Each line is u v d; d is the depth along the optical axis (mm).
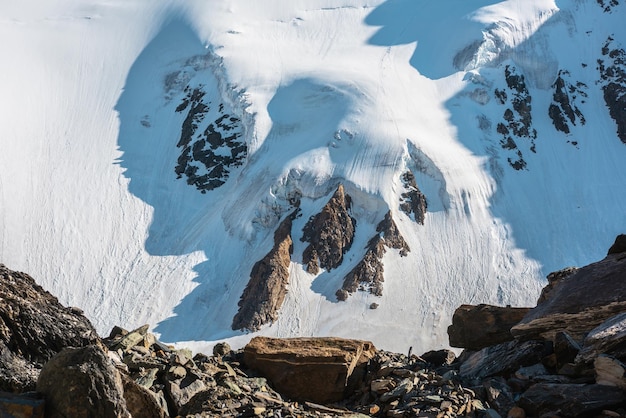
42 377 11664
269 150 154250
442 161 148125
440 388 14664
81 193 153625
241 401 14062
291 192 143750
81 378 11391
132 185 156625
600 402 12570
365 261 132125
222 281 133875
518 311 17188
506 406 13922
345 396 15711
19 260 140875
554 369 14836
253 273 131375
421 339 123688
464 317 17391
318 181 142875
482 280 135625
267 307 125562
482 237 142125
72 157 161500
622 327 13570
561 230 147625
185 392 14047
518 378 14656
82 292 134875
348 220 138375
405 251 135875
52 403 11406
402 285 131000
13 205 149250
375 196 140625
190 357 16062
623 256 15789
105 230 147000
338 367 15609
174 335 124812
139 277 137000
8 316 12898
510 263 139000
